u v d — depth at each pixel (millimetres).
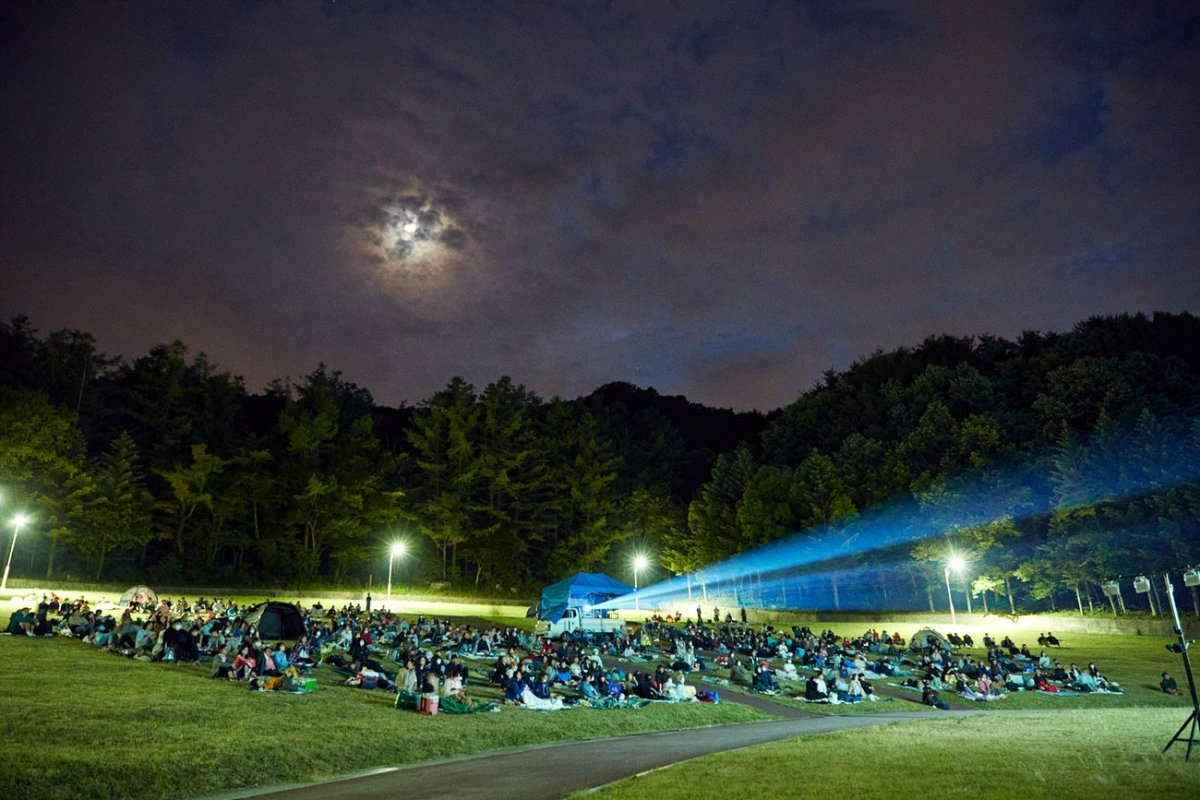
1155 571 62469
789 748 18078
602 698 27484
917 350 149875
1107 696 35188
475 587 95438
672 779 14016
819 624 79875
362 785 14805
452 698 23516
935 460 90938
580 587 58125
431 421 103875
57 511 70188
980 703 33344
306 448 90250
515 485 103750
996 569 74812
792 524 100938
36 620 31328
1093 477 70125
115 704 18906
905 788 12039
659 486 124188
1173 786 11617
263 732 17750
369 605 63156
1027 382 106062
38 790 12672
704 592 109500
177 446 91000
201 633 29703
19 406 66188
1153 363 88625
